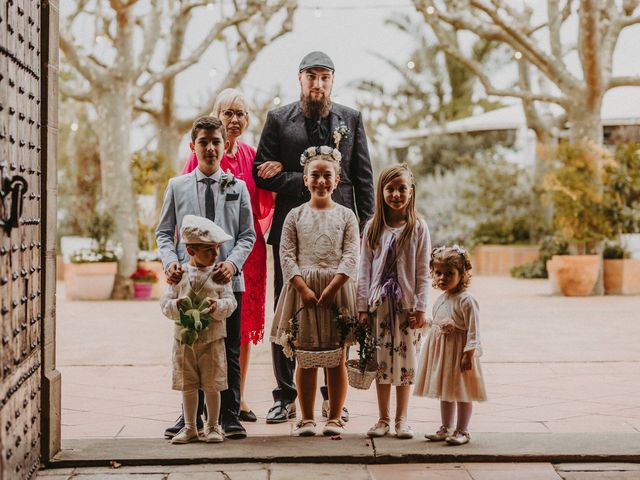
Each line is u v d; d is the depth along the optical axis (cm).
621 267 1419
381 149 2869
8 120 321
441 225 2092
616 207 1394
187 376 436
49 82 411
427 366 445
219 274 436
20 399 350
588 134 1429
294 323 458
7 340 316
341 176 520
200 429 463
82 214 2242
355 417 516
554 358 749
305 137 523
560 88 1446
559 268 1384
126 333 948
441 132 2445
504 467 404
